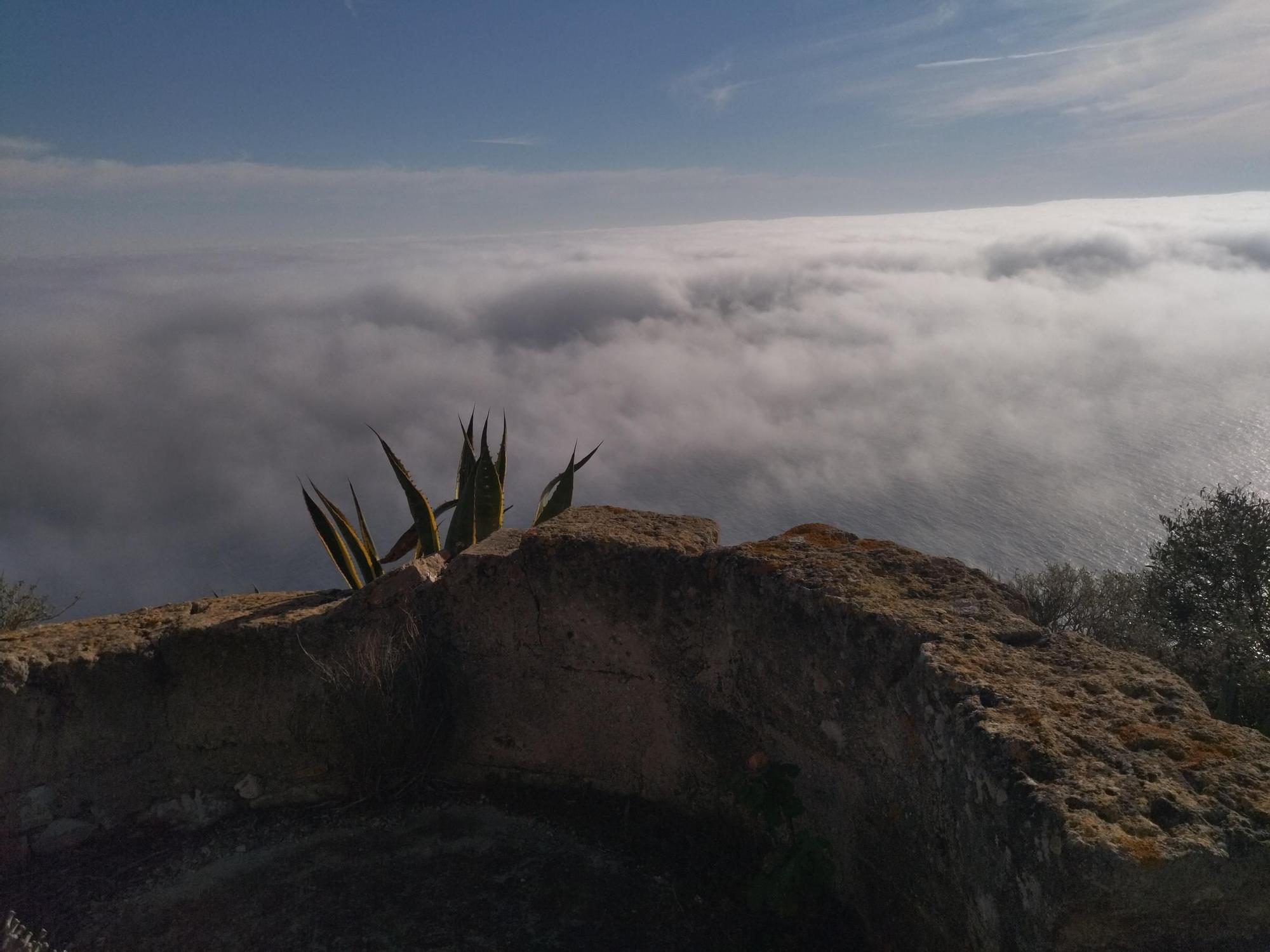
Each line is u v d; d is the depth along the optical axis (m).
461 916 2.45
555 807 2.89
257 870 2.68
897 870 2.00
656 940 2.34
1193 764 1.53
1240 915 1.32
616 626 2.79
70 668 2.77
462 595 2.96
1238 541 11.03
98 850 2.78
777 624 2.38
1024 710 1.69
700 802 2.73
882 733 2.05
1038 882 1.41
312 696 2.93
